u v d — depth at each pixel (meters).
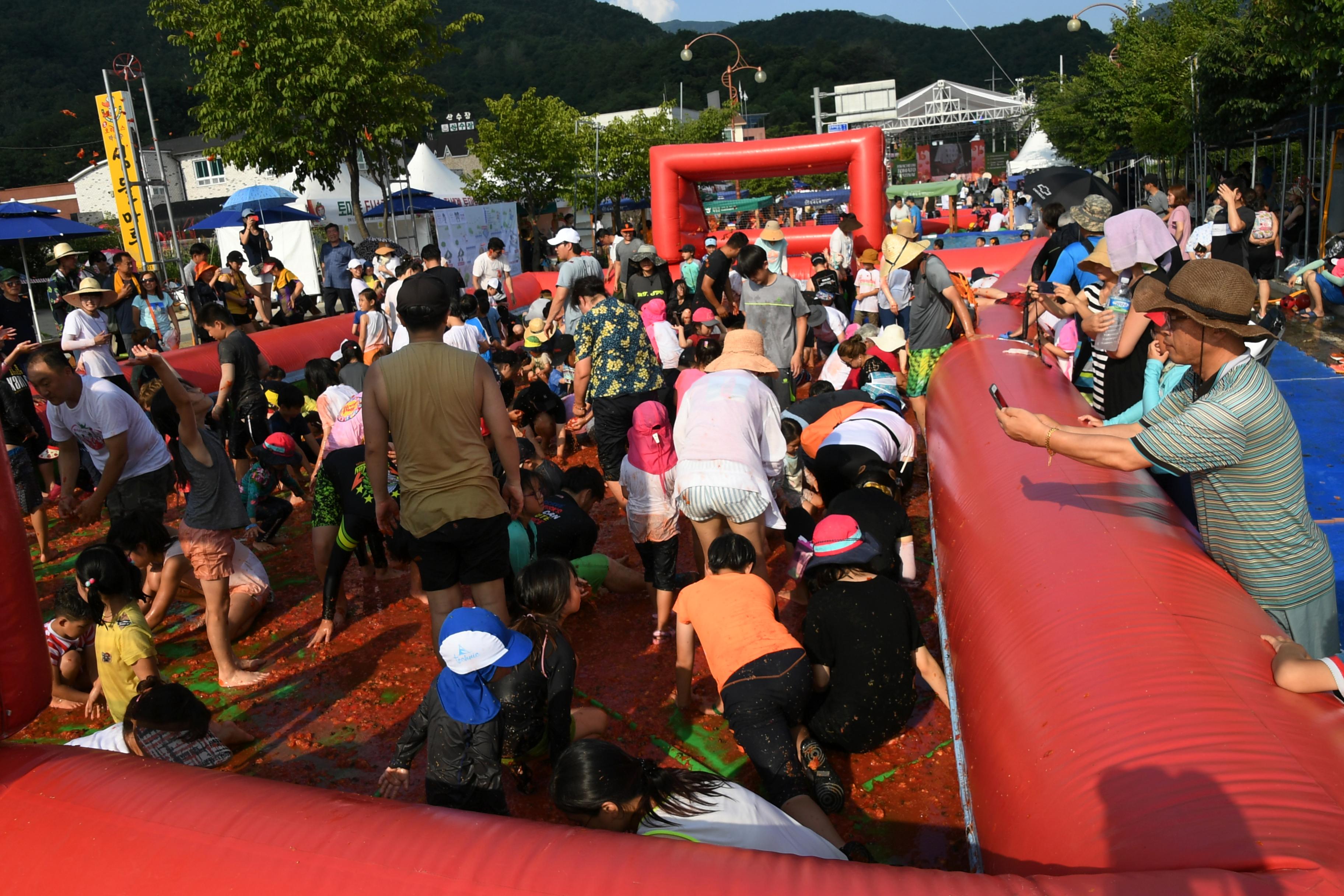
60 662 4.94
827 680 3.97
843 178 71.00
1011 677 2.88
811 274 17.33
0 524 2.47
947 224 31.73
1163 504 3.69
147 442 5.84
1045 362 6.34
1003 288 12.07
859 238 16.02
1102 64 34.22
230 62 19.86
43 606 6.32
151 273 12.95
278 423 7.96
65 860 2.26
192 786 2.46
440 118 136.88
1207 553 3.25
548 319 11.54
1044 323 7.20
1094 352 5.28
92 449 5.77
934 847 3.46
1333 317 11.41
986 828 2.71
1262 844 1.83
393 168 23.31
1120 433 3.35
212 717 4.64
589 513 6.25
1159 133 24.02
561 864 2.03
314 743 4.41
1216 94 18.94
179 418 4.80
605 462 6.96
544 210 32.16
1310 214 15.87
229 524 4.91
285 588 6.30
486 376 4.11
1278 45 14.14
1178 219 14.34
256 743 4.43
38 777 2.53
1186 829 1.94
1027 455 4.41
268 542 7.18
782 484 5.95
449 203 29.58
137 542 5.03
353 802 2.35
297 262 22.73
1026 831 2.37
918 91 85.19
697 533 4.94
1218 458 2.92
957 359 6.84
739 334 5.20
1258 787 1.99
